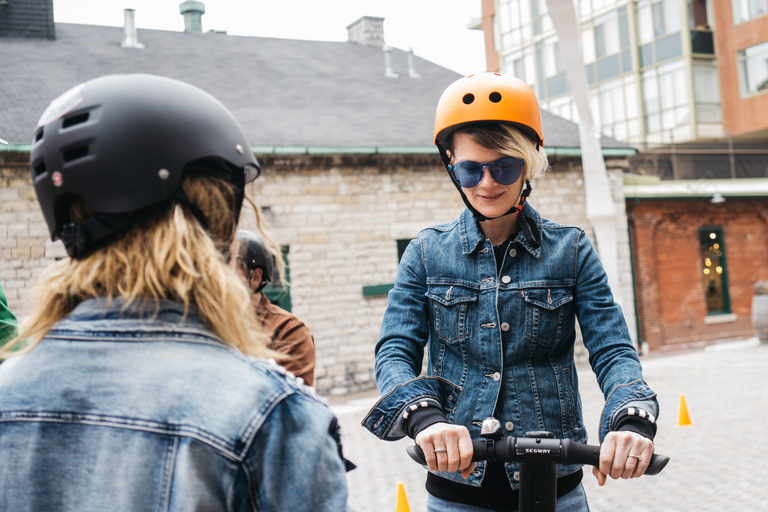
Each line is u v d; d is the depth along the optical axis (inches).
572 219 556.7
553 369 76.2
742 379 426.9
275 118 532.7
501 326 75.3
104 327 41.0
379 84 658.8
